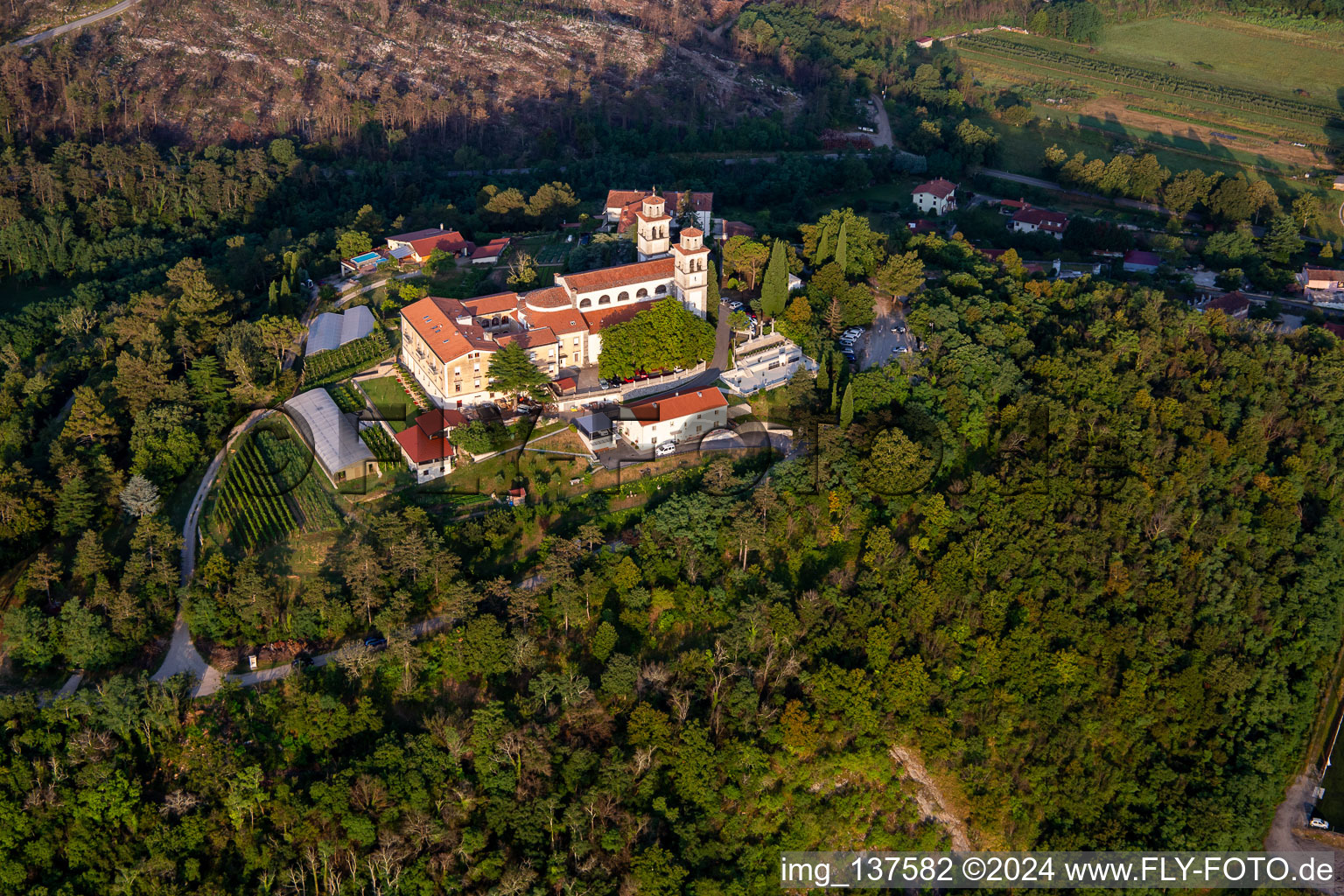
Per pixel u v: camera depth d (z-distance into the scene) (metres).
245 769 124.81
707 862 129.25
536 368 172.38
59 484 154.50
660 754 132.62
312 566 147.00
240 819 123.12
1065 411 171.88
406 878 122.50
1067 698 147.38
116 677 126.25
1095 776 145.62
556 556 144.25
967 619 149.25
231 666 136.25
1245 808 148.12
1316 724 164.12
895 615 147.88
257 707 131.12
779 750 136.00
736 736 135.75
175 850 121.75
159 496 156.88
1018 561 154.25
